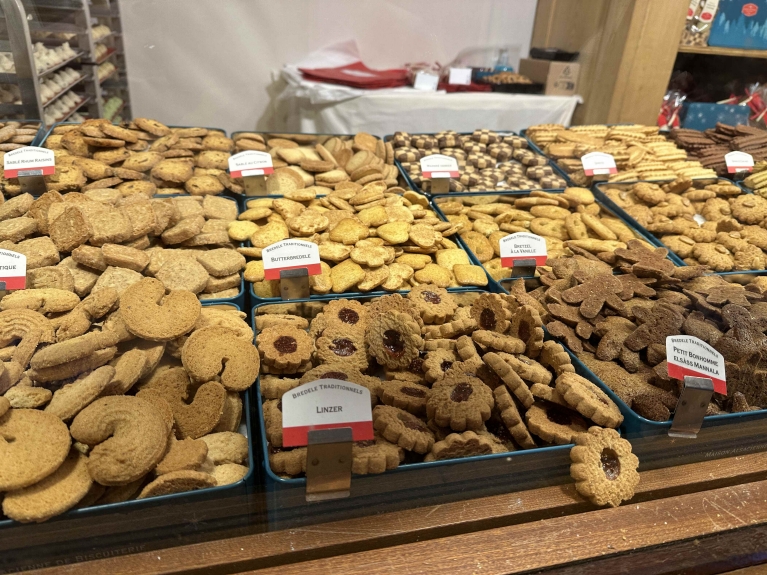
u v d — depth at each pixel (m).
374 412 0.65
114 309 0.75
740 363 0.76
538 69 1.84
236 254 0.93
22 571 0.54
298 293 0.88
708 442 0.72
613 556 0.60
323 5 1.67
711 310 0.86
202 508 0.56
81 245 0.85
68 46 1.48
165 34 1.57
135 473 0.55
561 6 1.79
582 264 0.99
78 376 0.62
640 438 0.69
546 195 1.24
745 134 1.51
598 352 0.81
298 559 0.58
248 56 1.69
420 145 1.43
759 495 0.69
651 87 1.71
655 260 0.98
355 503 0.60
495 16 1.82
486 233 1.14
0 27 1.22
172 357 0.72
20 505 0.51
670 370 0.72
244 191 1.18
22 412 0.57
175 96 1.69
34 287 0.79
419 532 0.60
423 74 1.77
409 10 1.74
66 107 1.46
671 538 0.62
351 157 1.35
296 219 1.04
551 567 0.58
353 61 1.78
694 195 1.31
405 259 1.01
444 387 0.69
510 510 0.63
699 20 1.65
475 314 0.85
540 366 0.76
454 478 0.62
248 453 0.63
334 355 0.76
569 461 0.66
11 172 1.02
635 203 1.29
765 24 1.68
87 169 1.11
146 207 0.94
